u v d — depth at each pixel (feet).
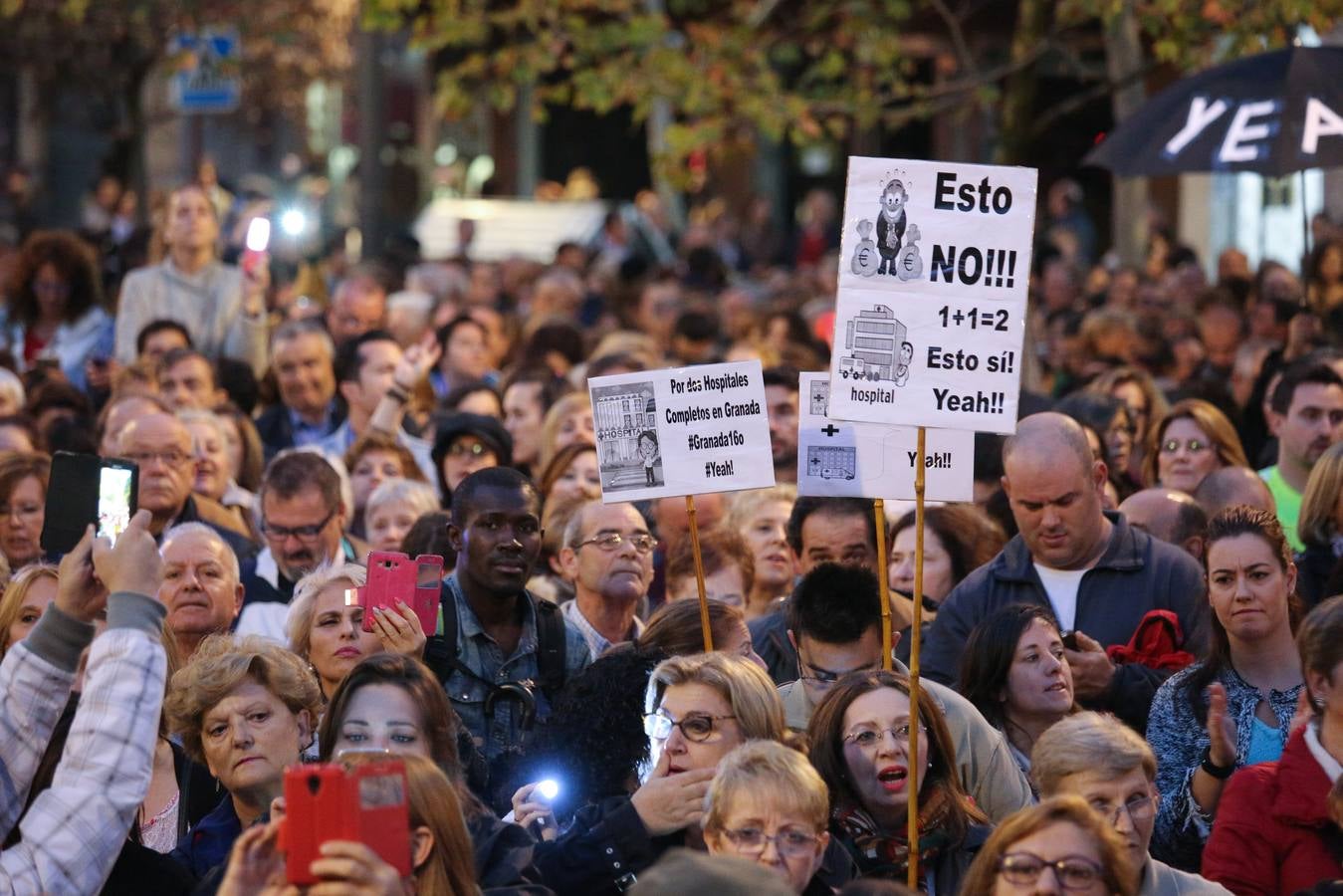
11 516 38.37
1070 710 30.19
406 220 169.99
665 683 25.84
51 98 114.52
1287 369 42.24
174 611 33.24
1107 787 24.75
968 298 27.40
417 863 21.13
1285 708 29.86
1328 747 26.00
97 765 21.22
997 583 34.68
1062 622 34.17
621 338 58.49
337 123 158.40
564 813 27.50
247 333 57.36
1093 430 41.27
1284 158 47.44
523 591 32.86
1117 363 60.85
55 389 51.34
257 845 20.22
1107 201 128.67
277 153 161.79
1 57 105.81
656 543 35.76
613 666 28.09
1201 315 67.67
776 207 161.68
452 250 151.53
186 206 58.29
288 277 99.25
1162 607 34.12
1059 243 101.71
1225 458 42.91
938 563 36.65
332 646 30.27
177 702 26.55
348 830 19.07
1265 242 104.42
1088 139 127.34
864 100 62.85
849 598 29.66
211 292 58.70
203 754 26.76
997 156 61.31
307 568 39.01
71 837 20.93
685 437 30.14
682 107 63.00
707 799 23.31
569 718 27.86
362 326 64.23
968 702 28.84
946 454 31.60
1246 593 29.71
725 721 25.38
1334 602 26.23
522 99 173.06
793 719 29.53
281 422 53.47
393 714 24.13
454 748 24.72
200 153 146.72
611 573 34.68
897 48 62.95
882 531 27.63
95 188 110.73
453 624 31.96
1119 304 76.84
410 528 37.68
